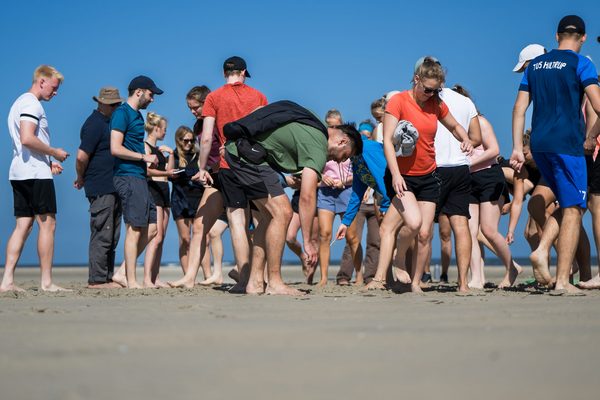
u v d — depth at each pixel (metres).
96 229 10.03
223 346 3.33
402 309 5.23
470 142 7.39
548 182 7.45
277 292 7.41
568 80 7.22
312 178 7.05
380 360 2.94
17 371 2.73
